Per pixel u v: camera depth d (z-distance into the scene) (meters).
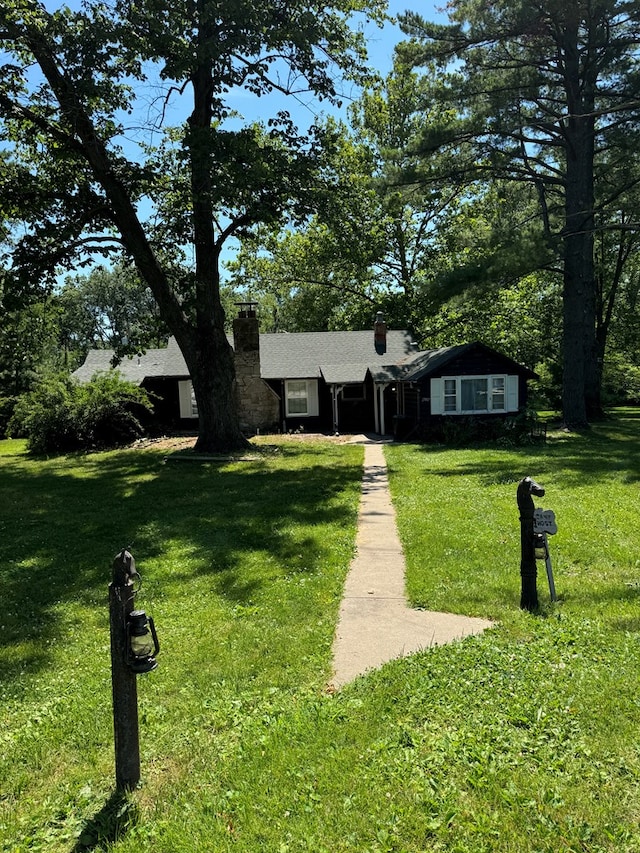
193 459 18.14
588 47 19.30
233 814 3.11
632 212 22.08
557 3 17.75
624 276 38.34
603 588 6.14
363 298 38.81
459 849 2.74
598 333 33.12
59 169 18.08
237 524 9.84
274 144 18.58
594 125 22.50
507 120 19.95
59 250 17.00
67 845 2.99
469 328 35.56
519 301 35.06
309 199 17.48
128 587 3.35
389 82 33.88
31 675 4.90
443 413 22.17
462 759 3.39
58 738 3.93
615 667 4.39
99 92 14.49
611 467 13.83
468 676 4.38
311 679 4.59
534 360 36.62
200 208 17.77
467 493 11.38
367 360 28.11
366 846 2.80
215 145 15.21
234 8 14.58
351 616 5.79
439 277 18.89
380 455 18.47
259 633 5.43
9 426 32.44
